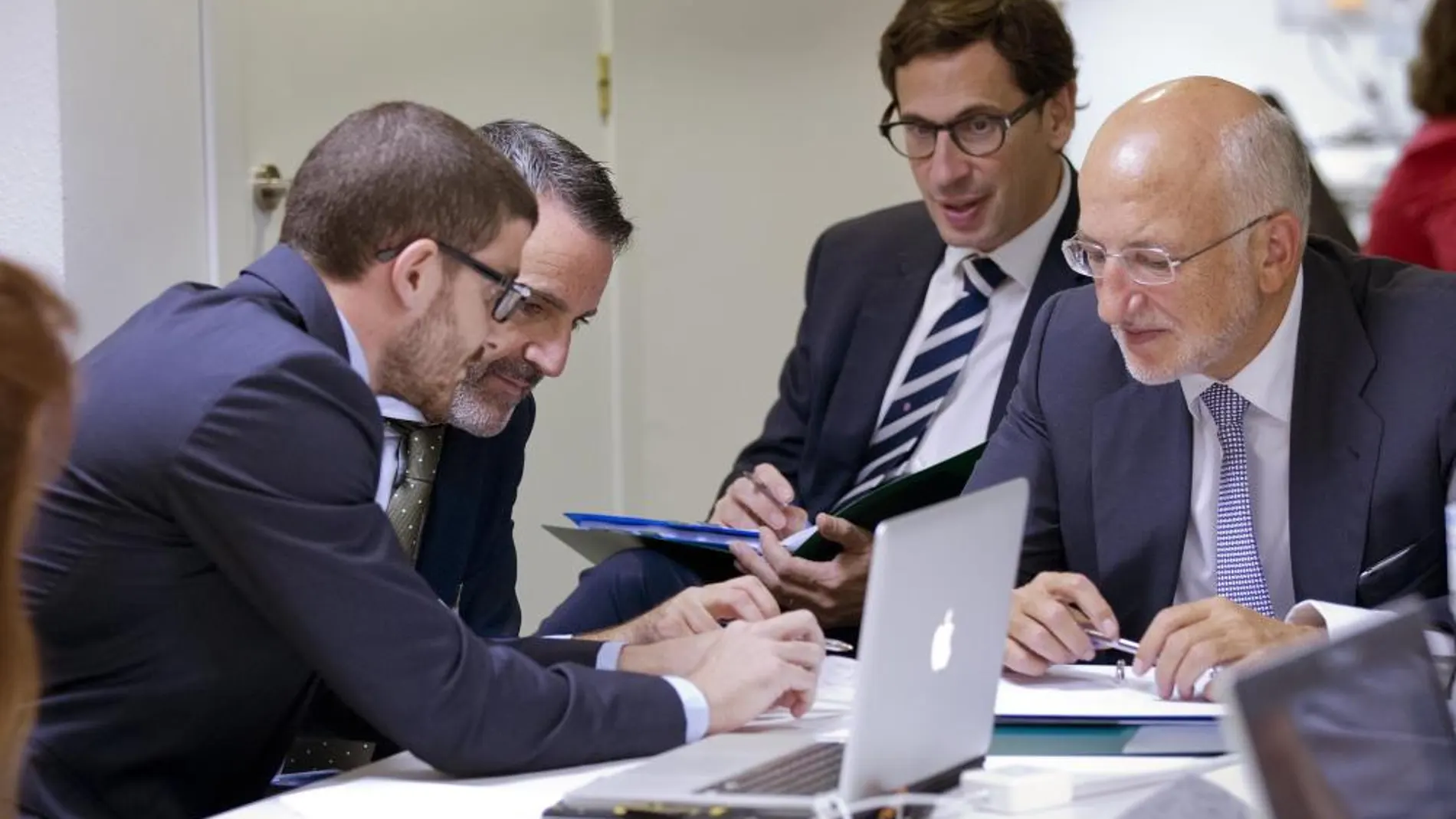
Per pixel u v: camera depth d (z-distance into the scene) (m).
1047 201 3.56
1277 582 2.71
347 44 4.30
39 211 3.50
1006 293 3.58
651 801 1.81
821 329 3.75
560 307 2.71
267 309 2.19
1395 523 2.59
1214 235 2.53
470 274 2.25
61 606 2.12
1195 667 2.29
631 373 5.06
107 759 2.16
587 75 4.89
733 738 2.11
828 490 3.67
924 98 3.47
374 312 2.22
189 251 3.85
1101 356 2.88
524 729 2.07
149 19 3.71
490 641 2.50
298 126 4.19
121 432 2.08
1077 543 2.87
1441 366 2.61
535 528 4.89
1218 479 2.74
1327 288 2.69
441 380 2.29
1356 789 1.34
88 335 3.58
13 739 1.42
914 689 1.80
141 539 2.09
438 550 2.80
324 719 2.56
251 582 2.06
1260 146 2.56
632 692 2.15
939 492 3.09
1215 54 5.92
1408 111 5.83
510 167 2.30
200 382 2.07
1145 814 1.71
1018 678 2.47
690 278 5.11
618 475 5.07
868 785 1.76
